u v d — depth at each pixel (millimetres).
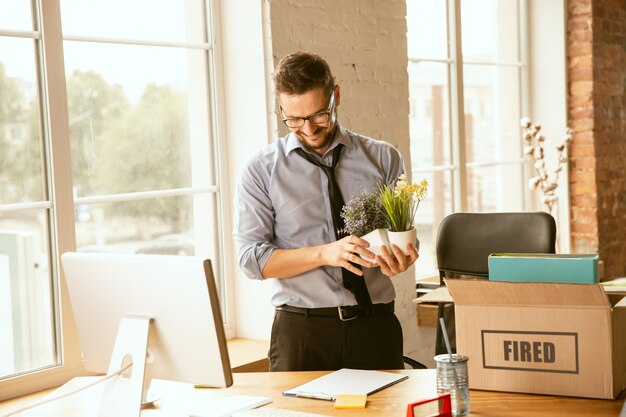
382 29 3734
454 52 4617
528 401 1842
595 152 5207
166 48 3225
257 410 1871
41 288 2781
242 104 3346
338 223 2490
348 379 2096
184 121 3299
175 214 3260
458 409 1760
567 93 5277
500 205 5121
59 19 2799
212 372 1781
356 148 2551
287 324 2498
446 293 3186
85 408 2037
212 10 3344
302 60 2297
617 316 1851
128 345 1839
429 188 4473
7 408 2531
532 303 1865
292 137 2525
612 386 1810
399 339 2533
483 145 4969
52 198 2801
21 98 2723
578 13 5207
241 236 2516
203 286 1728
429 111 4480
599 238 5242
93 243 2971
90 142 2967
